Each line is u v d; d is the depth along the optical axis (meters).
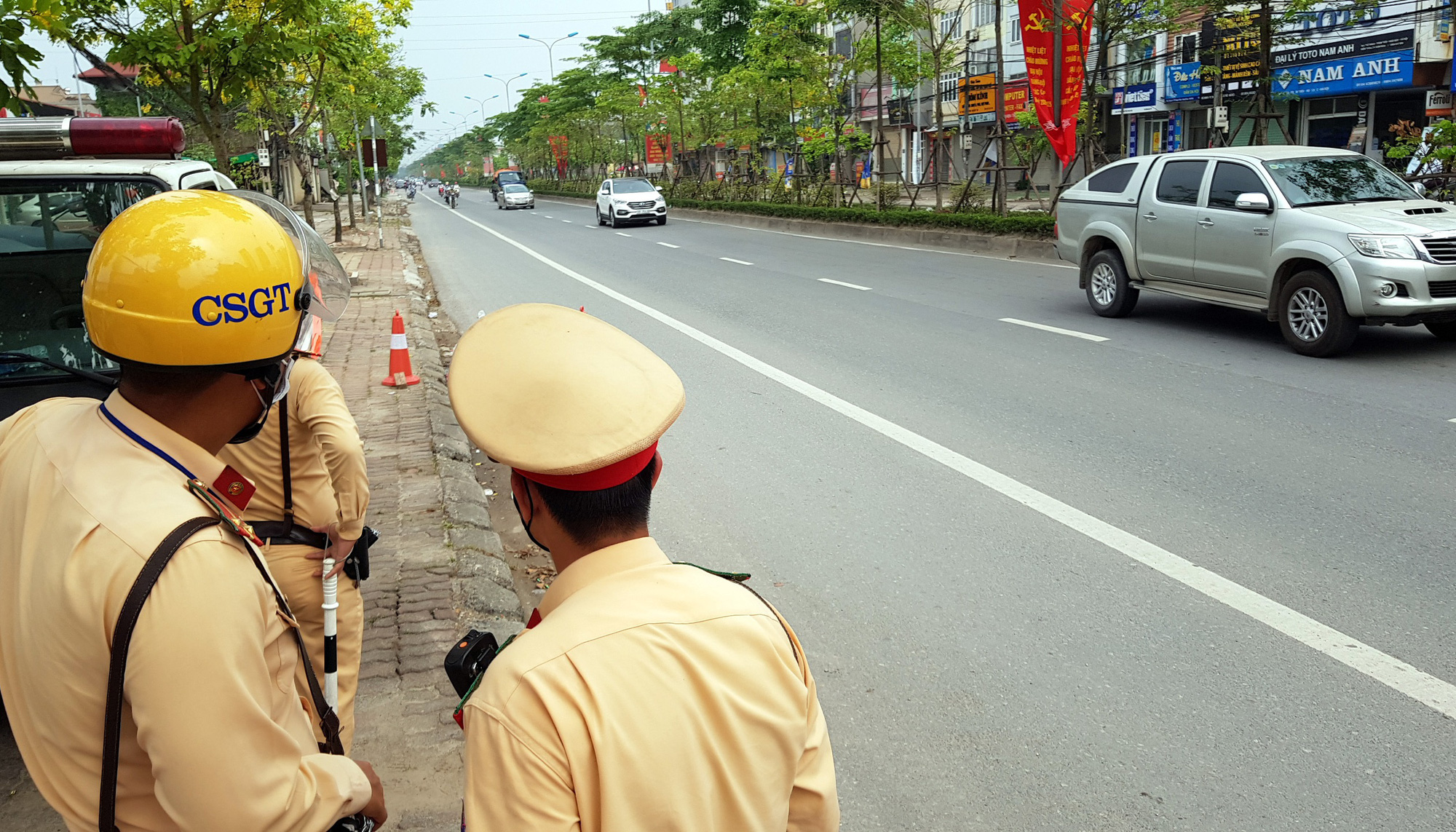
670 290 15.02
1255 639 4.07
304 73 20.19
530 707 1.13
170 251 1.36
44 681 1.28
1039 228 17.02
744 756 1.20
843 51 42.56
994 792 3.24
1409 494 5.47
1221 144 18.36
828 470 6.38
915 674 3.96
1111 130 31.61
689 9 44.94
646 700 1.15
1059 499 5.67
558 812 1.11
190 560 1.26
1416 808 3.06
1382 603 4.29
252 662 1.30
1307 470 5.91
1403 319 8.28
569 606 1.23
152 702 1.22
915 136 40.50
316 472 2.71
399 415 7.76
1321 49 22.58
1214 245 9.67
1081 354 9.20
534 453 1.22
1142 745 3.44
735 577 1.38
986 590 4.63
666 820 1.14
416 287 16.61
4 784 3.17
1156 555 4.89
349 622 2.86
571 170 72.94
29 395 3.85
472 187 140.38
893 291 13.58
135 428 1.39
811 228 25.08
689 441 7.14
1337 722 3.50
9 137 4.16
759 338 10.70
